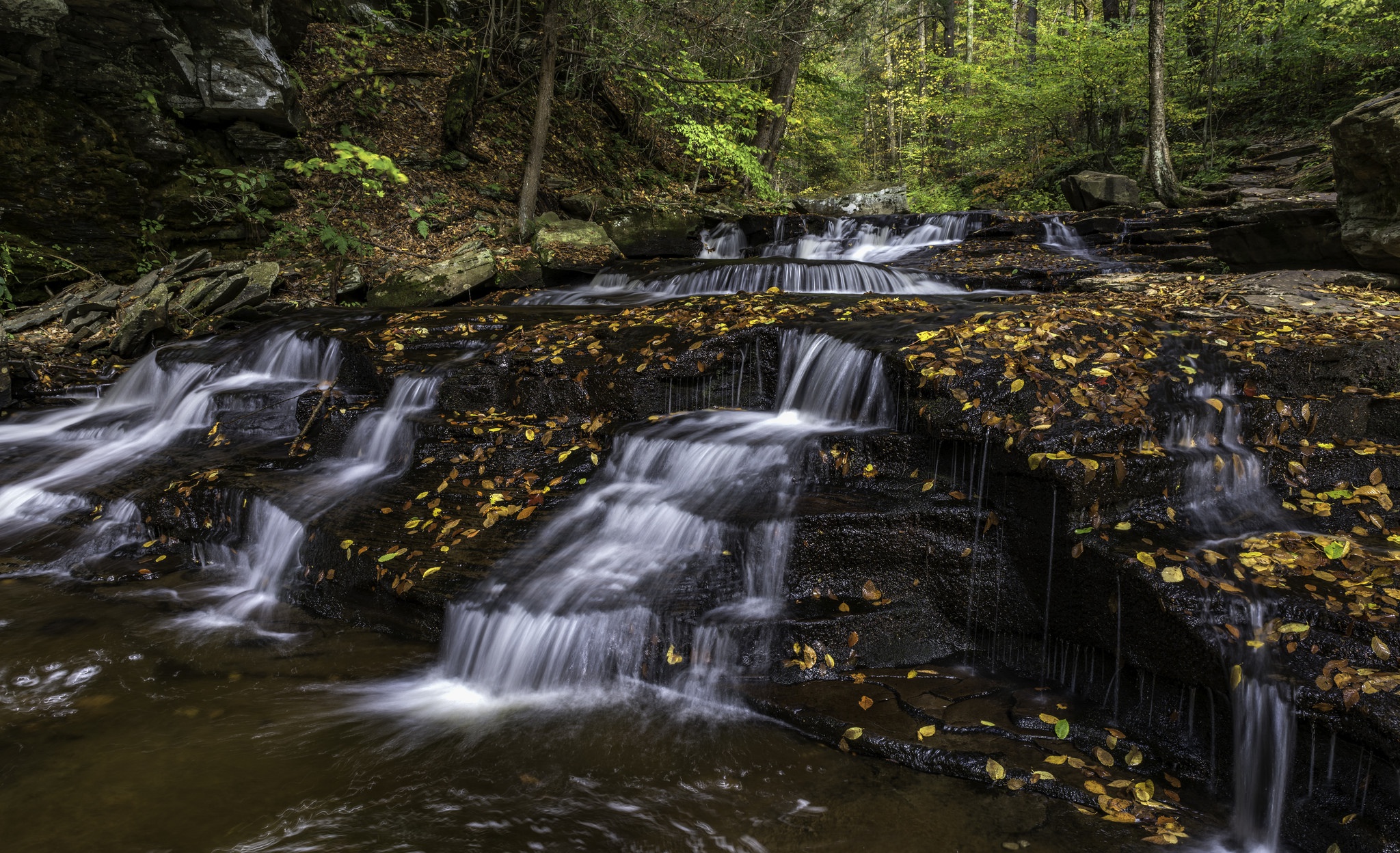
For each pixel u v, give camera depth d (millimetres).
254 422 7680
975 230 14141
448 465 6395
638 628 4508
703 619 4426
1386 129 7781
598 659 4512
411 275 11500
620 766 3734
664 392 6754
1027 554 4434
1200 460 4551
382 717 4168
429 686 4535
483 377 7121
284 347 8602
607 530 5414
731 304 8328
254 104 12086
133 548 6293
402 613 5090
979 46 28766
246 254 11789
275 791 3504
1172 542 4125
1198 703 3662
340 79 14273
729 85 16312
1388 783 3002
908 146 31422
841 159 31953
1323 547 4047
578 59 15633
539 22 16078
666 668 4438
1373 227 8242
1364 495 4672
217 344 9094
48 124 10180
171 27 11227
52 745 3842
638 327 7633
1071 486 4215
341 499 6031
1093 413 4727
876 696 4172
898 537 4695
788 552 4660
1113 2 21891
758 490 5238
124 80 10781
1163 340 5715
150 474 6898
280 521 5855
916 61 31250
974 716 3988
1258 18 18734
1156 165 14953
